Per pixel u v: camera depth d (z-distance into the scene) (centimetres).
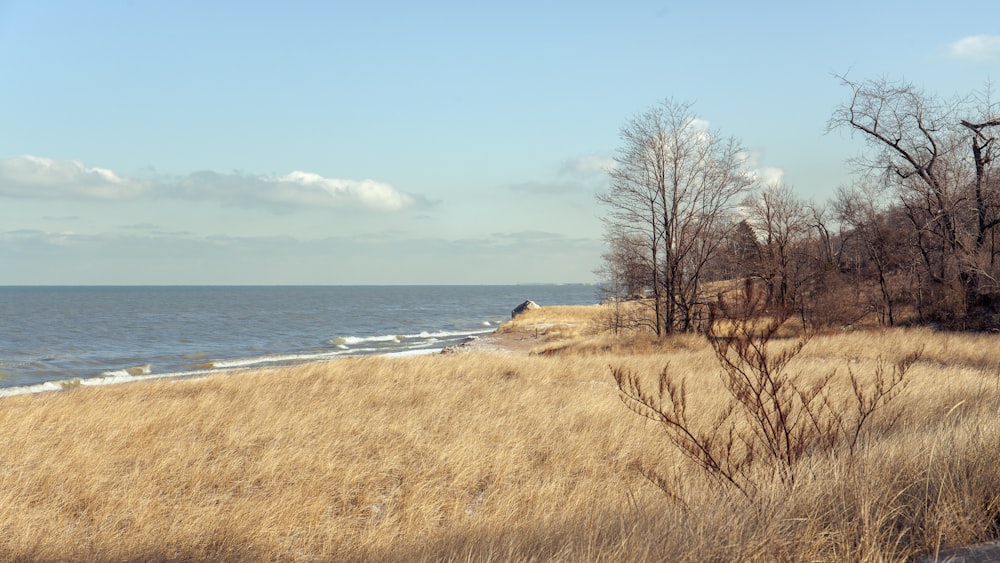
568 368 1970
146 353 4978
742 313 601
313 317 10462
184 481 929
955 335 2628
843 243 5381
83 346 5597
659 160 3259
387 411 1334
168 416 1316
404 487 886
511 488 851
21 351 5159
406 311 12850
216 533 753
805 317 3700
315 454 1018
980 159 3406
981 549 341
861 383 1337
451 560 509
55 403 1510
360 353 4719
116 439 1147
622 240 3403
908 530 376
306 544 732
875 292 4012
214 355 4794
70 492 893
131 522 794
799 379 1352
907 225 4197
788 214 4475
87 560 693
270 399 1505
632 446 988
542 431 1120
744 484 508
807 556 344
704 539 372
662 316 3506
